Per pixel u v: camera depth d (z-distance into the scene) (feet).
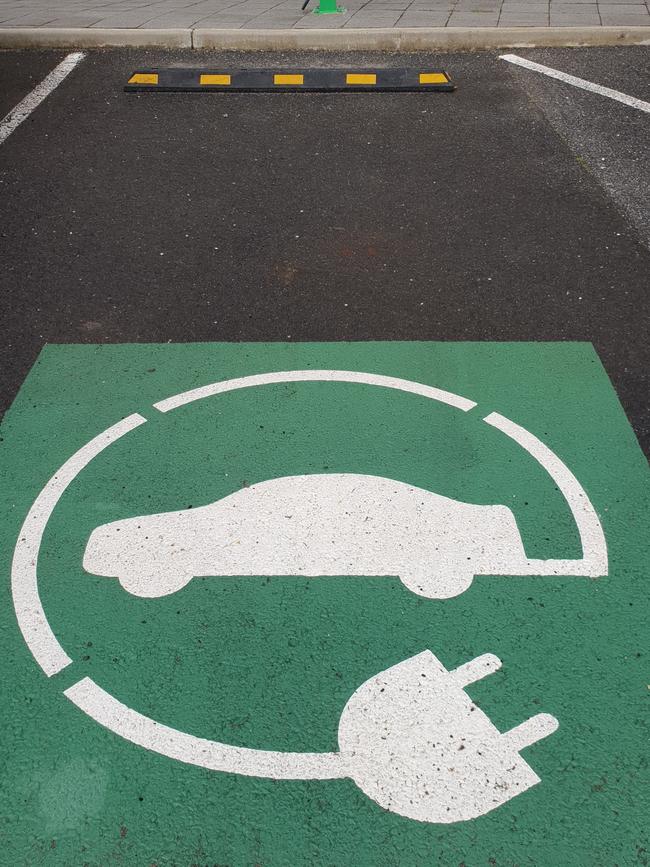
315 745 10.01
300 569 12.29
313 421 15.16
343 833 9.18
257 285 19.38
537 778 9.64
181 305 18.70
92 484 13.85
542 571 12.19
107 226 21.99
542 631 11.32
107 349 17.20
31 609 11.73
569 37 34.37
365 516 13.15
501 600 11.76
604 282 19.24
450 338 17.40
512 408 15.40
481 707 10.39
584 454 14.30
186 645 11.20
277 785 9.62
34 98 30.30
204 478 13.96
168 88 30.66
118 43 35.53
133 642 11.25
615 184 23.65
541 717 10.27
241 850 9.04
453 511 13.23
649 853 8.94
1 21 37.42
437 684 10.66
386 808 9.39
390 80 30.73
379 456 14.35
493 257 20.34
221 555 12.53
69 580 12.16
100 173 24.77
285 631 11.37
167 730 10.19
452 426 14.99
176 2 41.88
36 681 10.76
